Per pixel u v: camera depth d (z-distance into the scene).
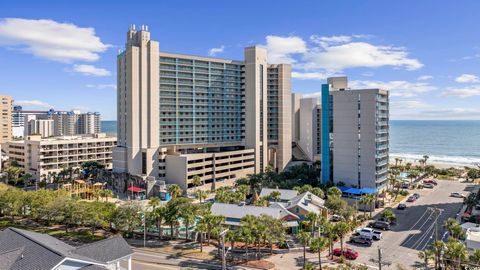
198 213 83.81
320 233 77.50
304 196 97.44
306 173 154.88
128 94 152.75
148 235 86.31
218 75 177.12
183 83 166.00
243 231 66.94
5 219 100.56
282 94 187.62
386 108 133.12
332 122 135.25
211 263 68.81
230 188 148.25
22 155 185.00
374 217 103.44
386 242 80.50
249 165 178.38
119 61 162.12
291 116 199.25
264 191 115.88
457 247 58.16
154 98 155.75
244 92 183.88
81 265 48.41
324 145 137.00
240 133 185.38
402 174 167.25
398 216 104.44
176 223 85.50
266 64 184.38
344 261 67.94
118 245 57.84
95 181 160.50
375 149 123.62
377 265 66.75
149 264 68.25
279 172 178.75
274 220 73.31
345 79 145.62
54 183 162.50
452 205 117.69
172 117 162.62
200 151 173.88
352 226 89.12
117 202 130.00
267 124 188.75
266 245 77.62
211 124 175.25
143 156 152.38
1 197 97.88
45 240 55.62
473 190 143.75
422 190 145.50
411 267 65.31
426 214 105.94
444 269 59.66
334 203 93.38
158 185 140.62
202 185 153.38
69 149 184.00
